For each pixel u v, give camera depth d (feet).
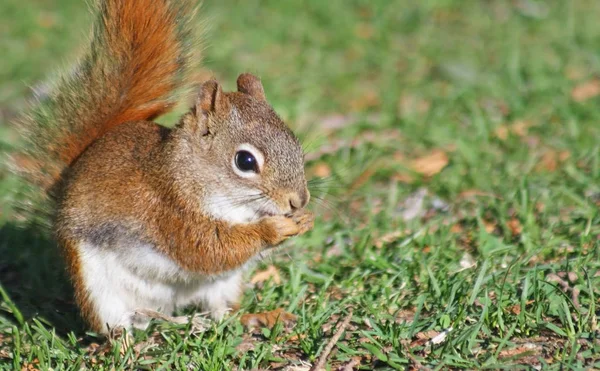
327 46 71.26
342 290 36.88
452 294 33.68
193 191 33.50
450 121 54.70
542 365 29.50
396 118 55.88
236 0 79.36
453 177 46.50
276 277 38.91
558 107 53.26
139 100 37.76
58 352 33.14
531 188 43.24
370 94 62.95
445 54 67.77
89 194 34.47
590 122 51.42
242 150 33.47
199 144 33.76
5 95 63.10
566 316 31.68
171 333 34.22
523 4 76.59
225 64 67.56
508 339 31.42
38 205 37.47
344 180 48.24
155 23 37.32
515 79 59.00
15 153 41.42
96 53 37.78
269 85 62.39
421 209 43.93
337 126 57.16
